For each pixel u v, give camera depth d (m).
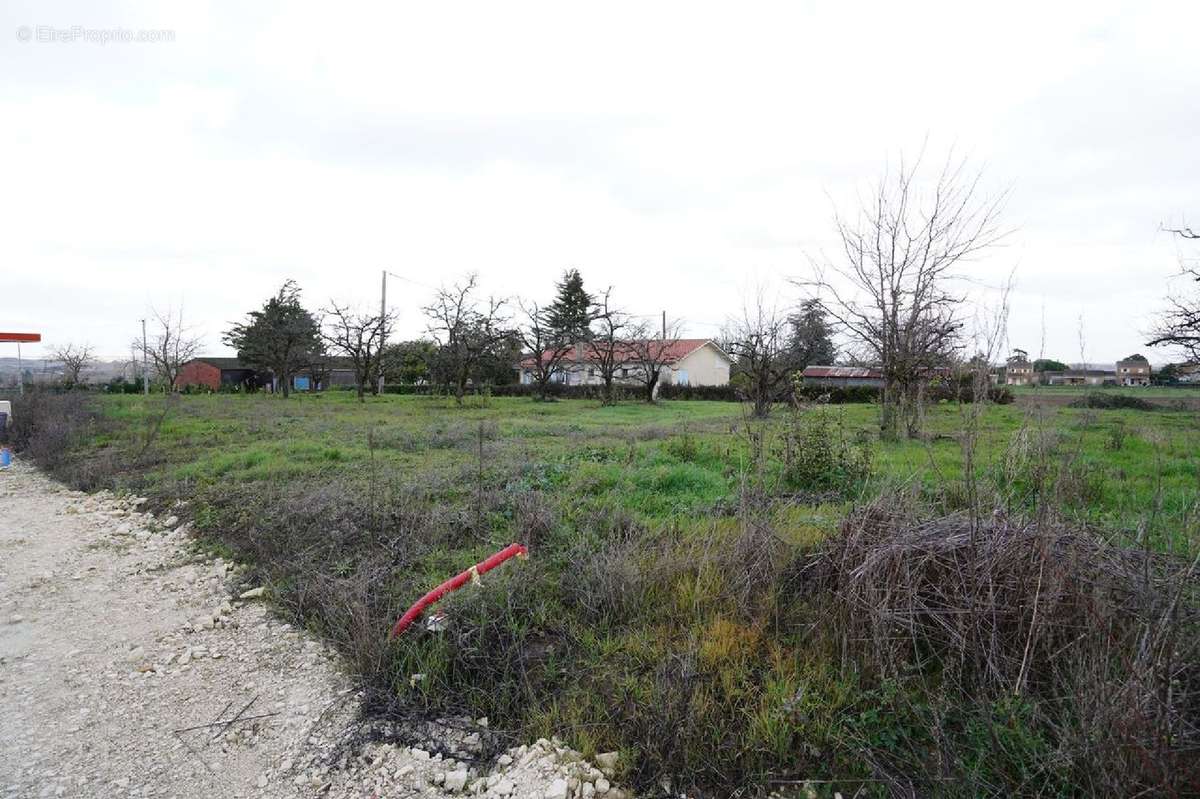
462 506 6.42
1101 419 13.33
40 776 2.81
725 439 10.70
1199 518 3.25
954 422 11.52
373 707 3.30
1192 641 2.47
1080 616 2.91
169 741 3.09
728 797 2.59
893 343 11.95
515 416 19.34
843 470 6.86
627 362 36.09
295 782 2.80
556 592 4.38
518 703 3.27
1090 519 3.90
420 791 2.73
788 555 4.30
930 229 11.91
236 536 6.15
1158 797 2.21
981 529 3.37
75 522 7.11
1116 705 2.36
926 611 3.16
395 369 36.34
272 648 4.04
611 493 6.80
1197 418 11.89
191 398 27.44
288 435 12.95
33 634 4.28
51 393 22.81
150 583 5.21
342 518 6.21
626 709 3.07
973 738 2.66
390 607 4.25
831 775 2.65
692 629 3.68
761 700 3.02
